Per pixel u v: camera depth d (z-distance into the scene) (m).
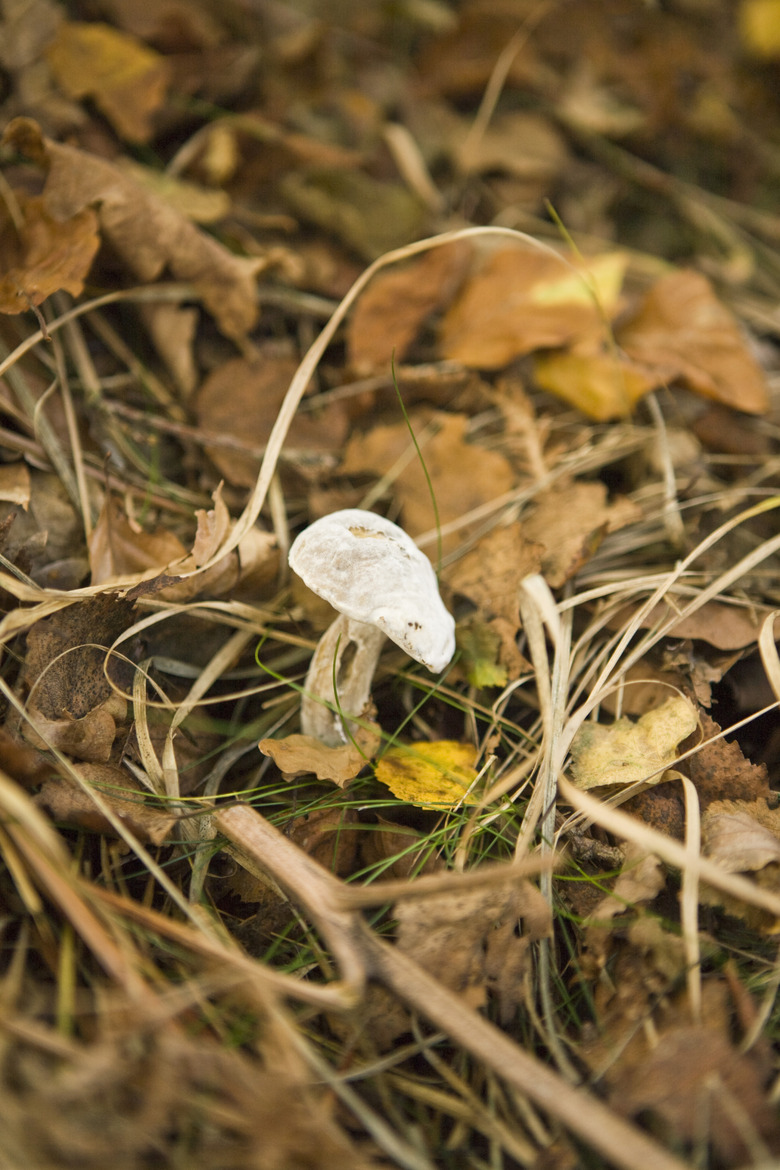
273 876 0.42
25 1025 0.39
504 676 0.45
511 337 0.51
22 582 0.44
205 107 0.53
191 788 0.44
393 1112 0.40
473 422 0.50
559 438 0.50
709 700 0.45
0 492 0.45
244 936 0.42
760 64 0.63
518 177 0.57
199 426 0.49
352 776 0.43
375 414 0.50
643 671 0.46
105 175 0.48
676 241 0.58
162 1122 0.39
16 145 0.47
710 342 0.51
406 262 0.53
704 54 0.61
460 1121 0.40
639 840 0.41
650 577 0.46
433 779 0.44
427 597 0.42
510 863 0.43
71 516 0.46
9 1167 0.38
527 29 0.55
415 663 0.46
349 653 0.44
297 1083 0.39
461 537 0.48
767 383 0.53
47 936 0.40
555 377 0.51
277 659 0.46
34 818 0.40
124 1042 0.39
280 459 0.48
